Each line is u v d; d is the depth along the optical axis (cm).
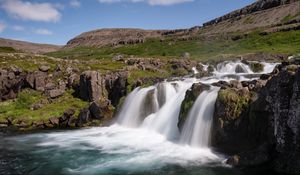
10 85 6675
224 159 2908
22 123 5156
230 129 2948
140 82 5372
